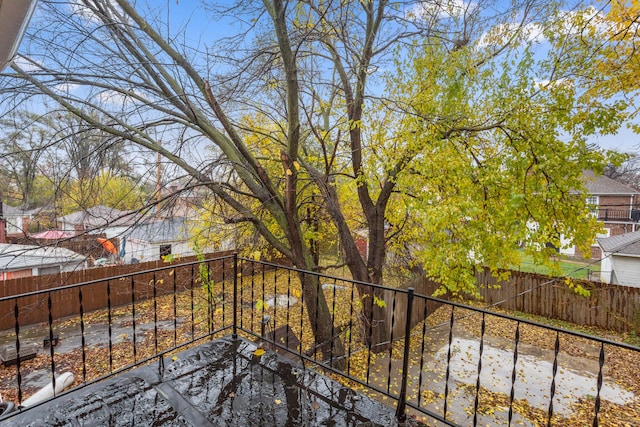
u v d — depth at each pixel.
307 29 4.43
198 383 2.28
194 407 2.01
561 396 5.78
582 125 4.92
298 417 1.95
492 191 5.26
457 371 6.59
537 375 6.51
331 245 9.83
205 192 5.30
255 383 2.29
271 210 5.61
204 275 5.47
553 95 4.88
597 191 16.81
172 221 5.48
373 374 6.30
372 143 5.55
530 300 10.21
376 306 6.91
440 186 5.20
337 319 7.18
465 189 5.02
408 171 5.46
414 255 7.23
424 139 4.98
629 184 16.38
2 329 7.47
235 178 5.94
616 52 4.40
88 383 2.19
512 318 1.68
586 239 5.12
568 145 4.98
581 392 5.92
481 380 6.27
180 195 4.85
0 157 4.28
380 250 6.80
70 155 4.50
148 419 1.88
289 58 4.14
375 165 5.52
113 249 6.57
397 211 7.04
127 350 6.46
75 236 4.30
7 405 2.06
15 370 5.68
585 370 6.75
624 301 8.81
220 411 1.98
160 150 4.88
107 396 2.09
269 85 5.11
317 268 6.03
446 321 9.42
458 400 5.62
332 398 2.15
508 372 6.60
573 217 5.09
